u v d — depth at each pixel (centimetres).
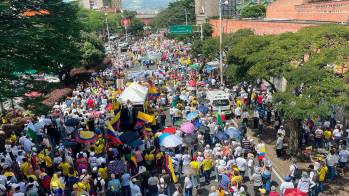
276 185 1795
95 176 1672
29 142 1981
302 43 2078
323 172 1652
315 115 1755
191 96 3100
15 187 1427
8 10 2206
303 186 1557
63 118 2572
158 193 1589
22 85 2341
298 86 1909
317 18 4212
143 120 2397
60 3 2702
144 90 2973
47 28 2388
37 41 2325
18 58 2344
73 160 1902
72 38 3150
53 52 2575
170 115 2950
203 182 1852
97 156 1916
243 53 2388
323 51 1922
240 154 1872
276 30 4203
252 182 1794
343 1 3612
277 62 2044
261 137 2503
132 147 1988
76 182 1562
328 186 1770
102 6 15825
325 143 2123
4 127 2572
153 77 4106
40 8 2562
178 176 1878
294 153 2133
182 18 11900
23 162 1653
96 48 5469
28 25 2356
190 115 2484
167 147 1941
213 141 2252
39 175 1616
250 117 2933
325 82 1795
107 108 2930
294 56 2042
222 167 1688
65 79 4528
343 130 2273
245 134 2409
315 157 2044
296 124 2106
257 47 2389
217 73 4303
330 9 3891
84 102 3092
